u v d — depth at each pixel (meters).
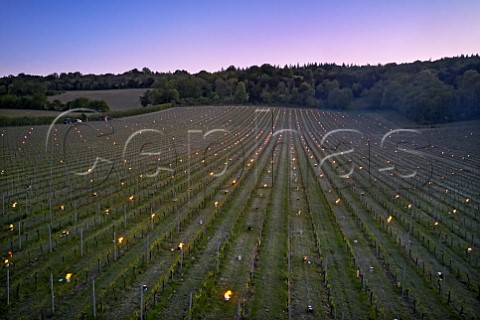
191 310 10.07
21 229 16.02
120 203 20.69
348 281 12.13
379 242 15.64
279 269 12.84
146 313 9.98
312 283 11.93
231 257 13.75
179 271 12.48
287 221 18.17
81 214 18.38
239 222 17.83
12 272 12.08
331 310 10.30
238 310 9.80
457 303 10.98
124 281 11.51
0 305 10.14
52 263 12.82
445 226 18.00
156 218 18.11
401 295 11.37
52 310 9.90
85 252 13.82
